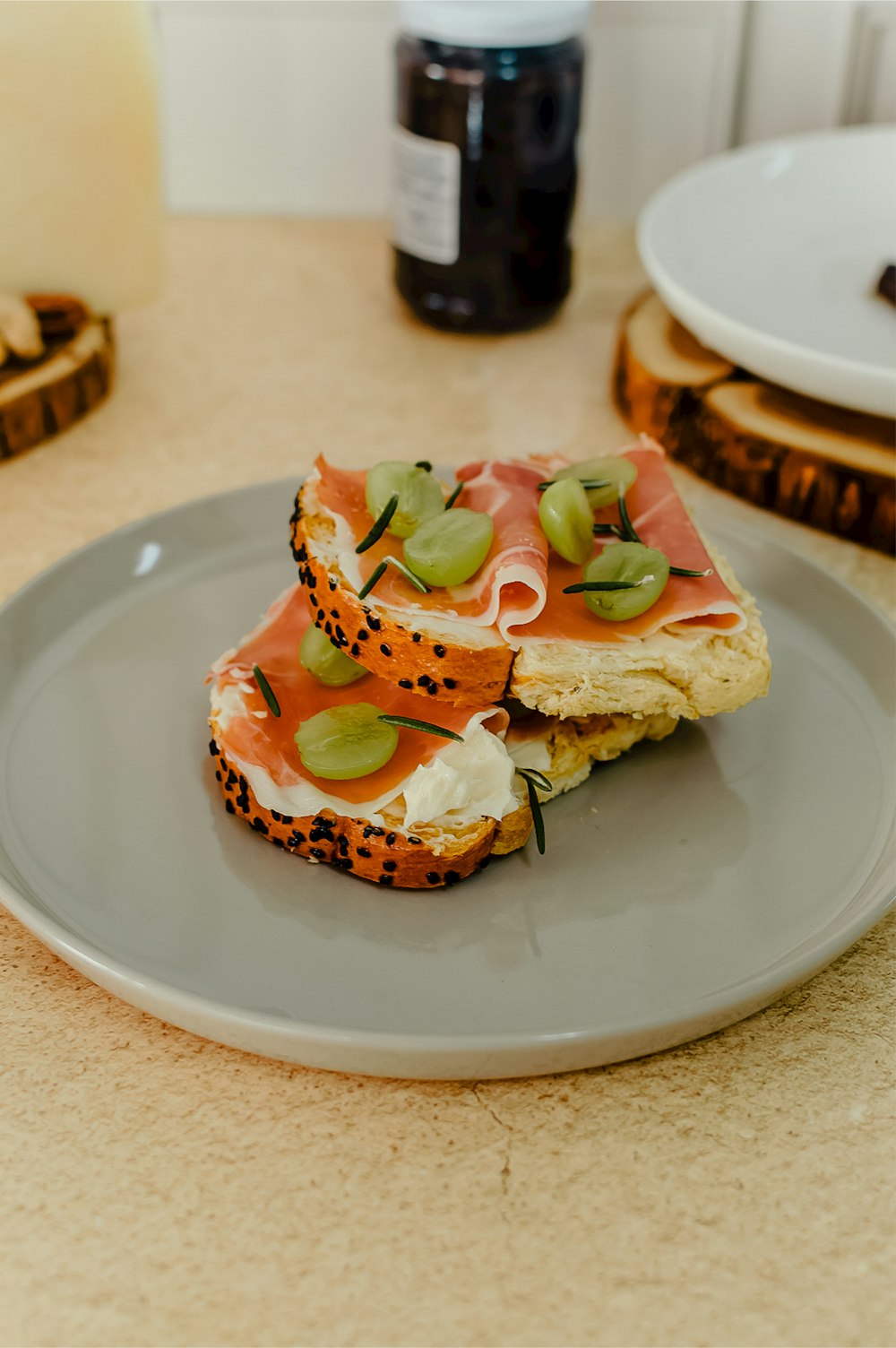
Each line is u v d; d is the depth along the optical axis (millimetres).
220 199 803
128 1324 340
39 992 397
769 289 619
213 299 713
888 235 662
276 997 379
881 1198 361
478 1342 338
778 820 428
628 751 449
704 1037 389
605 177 793
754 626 439
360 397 634
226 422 615
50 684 462
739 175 663
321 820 403
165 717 454
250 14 737
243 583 503
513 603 415
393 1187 361
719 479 575
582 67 629
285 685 434
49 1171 362
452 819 405
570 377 653
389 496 430
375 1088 378
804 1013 396
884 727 456
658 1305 344
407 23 619
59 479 577
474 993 382
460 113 618
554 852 417
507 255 654
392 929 396
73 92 568
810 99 763
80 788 429
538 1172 364
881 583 531
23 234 590
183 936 392
